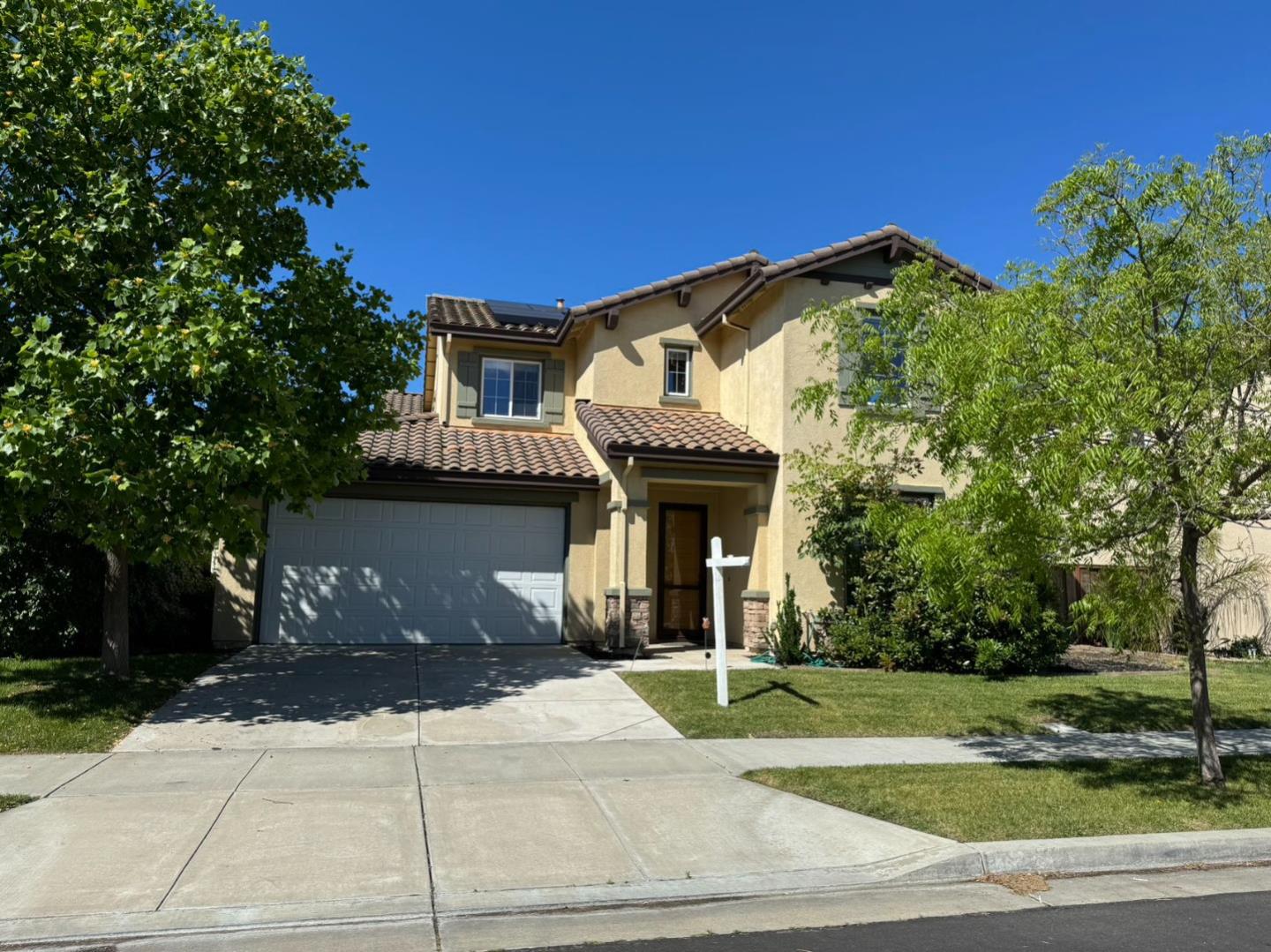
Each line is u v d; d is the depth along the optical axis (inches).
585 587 613.6
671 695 431.2
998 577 290.5
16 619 460.4
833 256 581.0
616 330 668.7
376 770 306.2
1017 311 275.7
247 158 382.6
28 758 311.3
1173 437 271.6
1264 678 536.7
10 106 339.6
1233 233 286.5
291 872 220.5
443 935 195.0
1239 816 278.2
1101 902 222.7
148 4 390.0
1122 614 298.8
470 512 601.6
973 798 289.4
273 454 339.6
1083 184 301.4
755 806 279.0
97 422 310.3
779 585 573.9
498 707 406.0
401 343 431.2
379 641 577.3
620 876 226.8
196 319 317.1
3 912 195.8
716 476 592.1
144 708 378.9
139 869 218.5
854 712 413.1
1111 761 342.6
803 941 194.5
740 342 654.5
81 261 343.9
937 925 205.3
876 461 564.1
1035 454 259.8
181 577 526.9
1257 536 645.9
